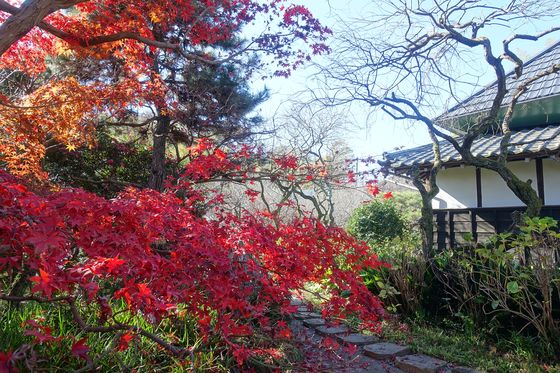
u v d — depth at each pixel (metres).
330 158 7.23
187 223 2.53
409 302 4.96
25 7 3.50
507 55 5.45
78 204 2.01
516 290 3.74
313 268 3.07
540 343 3.81
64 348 2.54
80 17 5.02
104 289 2.88
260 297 2.75
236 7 5.90
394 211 9.80
